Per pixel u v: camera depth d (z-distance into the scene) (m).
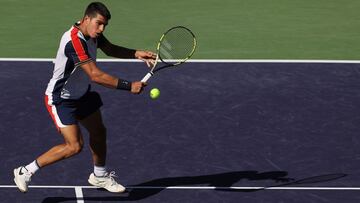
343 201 26.14
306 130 31.09
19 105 32.81
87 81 25.14
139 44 41.12
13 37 41.41
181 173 27.88
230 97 33.94
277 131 30.98
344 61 38.22
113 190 26.55
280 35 42.53
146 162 28.59
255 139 30.34
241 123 31.61
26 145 29.58
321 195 26.52
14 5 46.44
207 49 40.16
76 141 25.06
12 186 26.77
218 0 47.97
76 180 27.38
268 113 32.47
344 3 47.97
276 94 34.31
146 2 47.34
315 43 41.41
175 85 35.03
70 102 25.14
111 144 29.80
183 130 30.98
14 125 31.09
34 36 41.69
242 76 36.16
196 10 46.16
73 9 46.03
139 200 26.16
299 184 27.22
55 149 25.09
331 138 30.50
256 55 39.50
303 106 33.16
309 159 28.94
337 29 43.62
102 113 32.22
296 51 40.16
